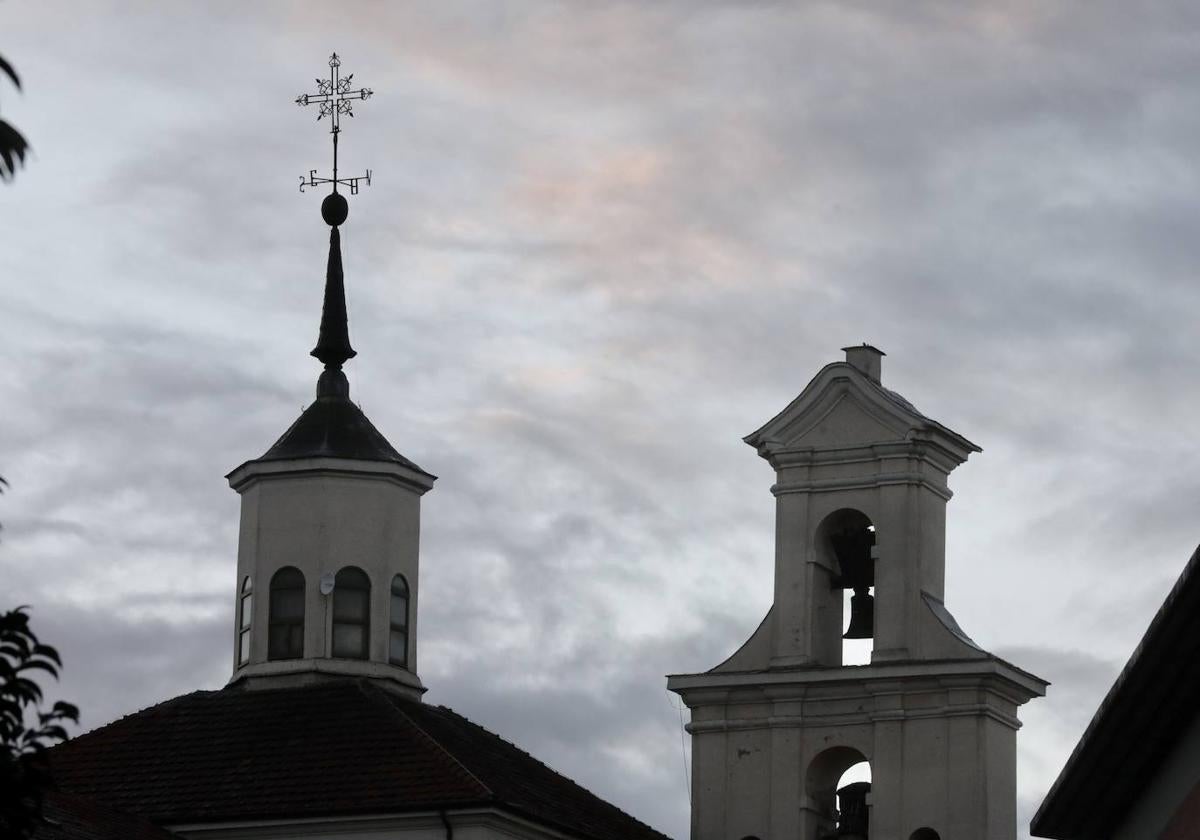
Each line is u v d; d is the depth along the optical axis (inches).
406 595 4121.6
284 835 3659.0
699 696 4060.0
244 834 3663.9
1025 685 3998.5
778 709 4030.5
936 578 4057.6
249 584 4094.5
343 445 4119.1
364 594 4079.7
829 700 4018.2
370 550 4097.0
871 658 4001.0
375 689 3959.2
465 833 3622.0
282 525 4097.0
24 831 1940.2
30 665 1910.7
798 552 4067.4
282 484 4109.3
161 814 3681.1
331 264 4256.9
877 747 3971.5
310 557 4072.3
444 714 4028.1
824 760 4020.7
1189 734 2308.1
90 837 3385.8
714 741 4060.0
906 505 4037.9
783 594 4062.5
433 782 3668.8
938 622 3986.2
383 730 3811.5
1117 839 2453.2
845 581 4084.6
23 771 1915.6
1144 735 2332.7
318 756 3769.7
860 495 4057.6
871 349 4128.9
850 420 4072.3
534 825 3708.2
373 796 3656.5
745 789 4028.1
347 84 4311.0
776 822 4001.0
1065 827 2460.6
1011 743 4003.4
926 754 3951.8
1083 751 2362.2
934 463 4077.3
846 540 4084.6
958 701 3949.3
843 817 3998.5
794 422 4097.0
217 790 3720.5
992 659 3927.2
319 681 3993.6
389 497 4126.5
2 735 1905.8
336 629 4045.3
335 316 4229.8
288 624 4052.7
